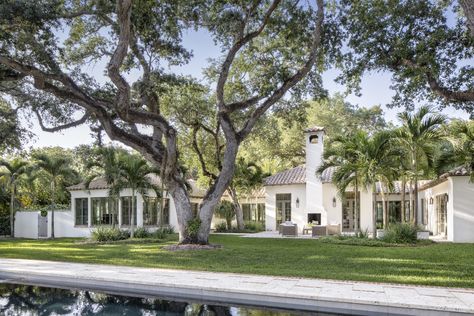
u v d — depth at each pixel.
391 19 13.92
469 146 16.98
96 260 12.39
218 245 16.41
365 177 17.94
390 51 14.11
